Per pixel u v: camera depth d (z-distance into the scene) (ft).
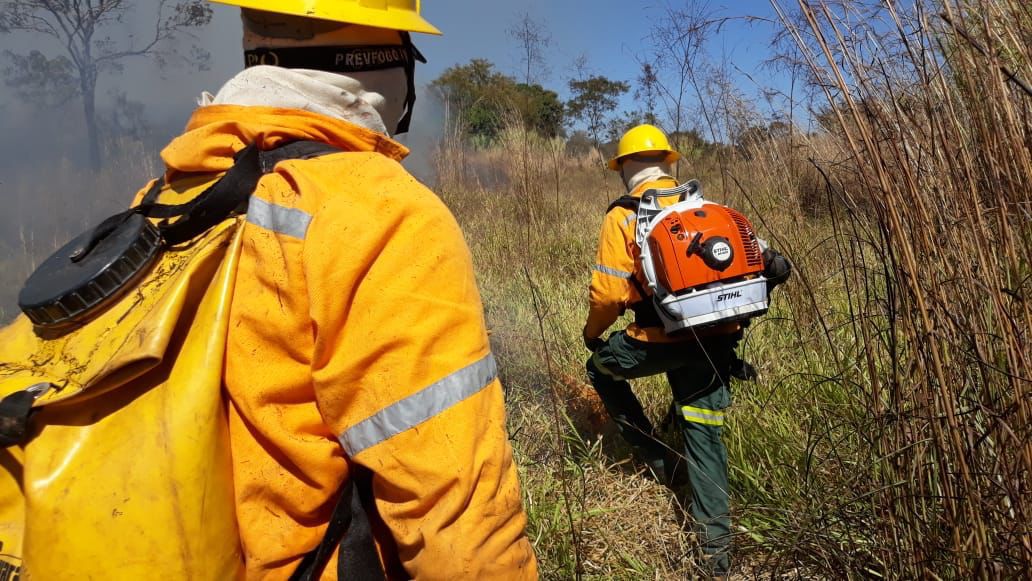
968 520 5.43
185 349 2.96
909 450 5.90
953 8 5.45
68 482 2.76
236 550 3.00
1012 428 5.17
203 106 3.63
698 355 8.44
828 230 12.91
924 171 5.51
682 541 8.59
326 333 2.88
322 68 3.65
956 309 5.43
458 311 3.04
